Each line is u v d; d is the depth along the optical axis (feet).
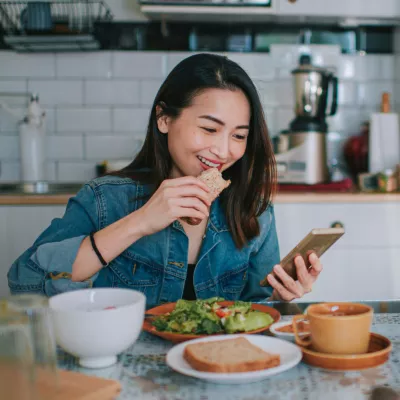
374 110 10.02
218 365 2.37
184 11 8.84
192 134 4.06
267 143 4.42
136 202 4.50
